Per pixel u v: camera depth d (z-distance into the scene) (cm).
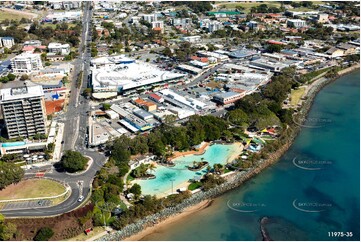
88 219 19038
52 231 18162
